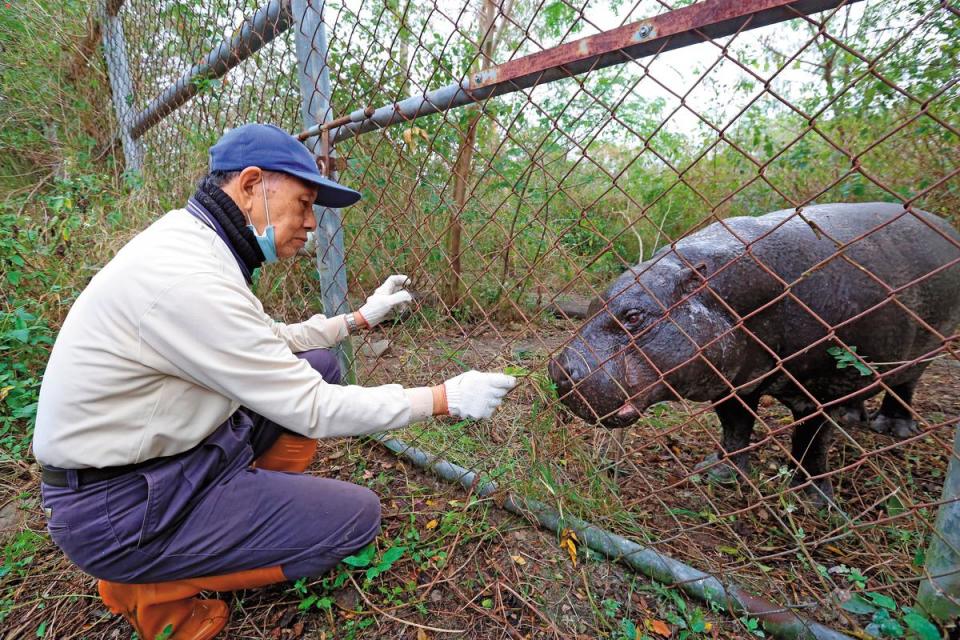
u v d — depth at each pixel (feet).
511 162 13.42
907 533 6.60
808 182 17.46
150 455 5.21
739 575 6.40
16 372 10.69
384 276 13.75
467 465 8.48
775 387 8.42
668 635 5.73
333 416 5.32
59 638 6.33
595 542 6.77
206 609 6.21
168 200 15.34
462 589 6.52
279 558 5.97
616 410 6.61
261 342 5.15
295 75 11.59
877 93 14.14
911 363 4.11
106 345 4.93
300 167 5.82
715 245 7.70
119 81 18.60
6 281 11.53
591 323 7.31
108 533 5.20
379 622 6.15
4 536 7.93
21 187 18.10
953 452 4.28
